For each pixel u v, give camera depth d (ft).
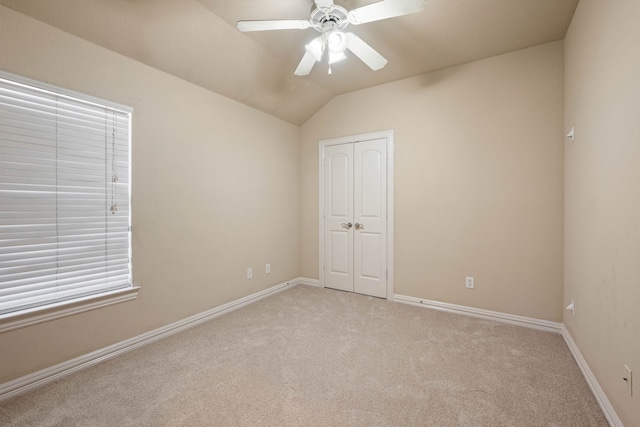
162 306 8.05
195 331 8.46
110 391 5.68
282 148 12.45
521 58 8.78
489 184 9.29
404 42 8.40
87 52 6.51
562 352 7.16
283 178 12.52
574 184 7.09
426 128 10.33
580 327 6.58
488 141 9.29
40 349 5.87
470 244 9.61
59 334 6.13
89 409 5.17
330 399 5.45
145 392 5.65
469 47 8.66
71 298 6.39
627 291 4.32
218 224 9.68
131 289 7.25
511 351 7.22
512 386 5.81
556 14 7.14
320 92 11.73
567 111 7.79
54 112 6.10
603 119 5.20
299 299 11.32
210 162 9.39
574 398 5.44
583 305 6.36
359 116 11.77
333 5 5.74
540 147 8.56
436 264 10.20
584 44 6.31
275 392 5.66
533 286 8.68
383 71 10.18
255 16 7.23
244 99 10.43
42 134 5.94
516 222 8.91
